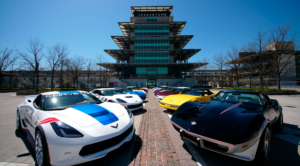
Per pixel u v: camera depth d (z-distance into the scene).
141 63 46.22
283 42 17.80
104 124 2.24
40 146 2.02
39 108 2.74
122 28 51.56
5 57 24.03
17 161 2.27
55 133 1.90
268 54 18.58
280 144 2.86
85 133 1.98
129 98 6.34
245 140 1.85
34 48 19.20
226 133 1.99
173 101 5.84
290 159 2.27
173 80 49.50
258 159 1.96
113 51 48.91
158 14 51.47
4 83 48.00
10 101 11.45
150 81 49.62
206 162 2.17
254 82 36.59
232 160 2.23
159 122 4.53
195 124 2.37
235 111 2.51
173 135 3.39
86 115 2.37
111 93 7.46
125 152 2.53
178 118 2.81
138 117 5.34
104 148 2.08
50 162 1.81
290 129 3.85
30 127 2.73
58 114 2.33
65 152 1.83
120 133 2.25
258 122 2.09
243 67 24.89
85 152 1.93
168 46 48.44
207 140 2.04
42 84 47.84
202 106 3.01
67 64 26.64
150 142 2.96
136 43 48.50
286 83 34.31
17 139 3.24
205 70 42.22
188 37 48.47
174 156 2.37
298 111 6.41
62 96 3.22
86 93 3.71
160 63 46.59
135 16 51.44
